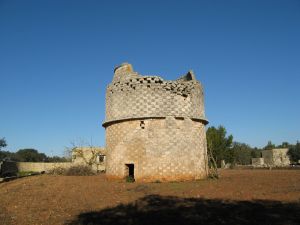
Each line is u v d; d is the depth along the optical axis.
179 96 26.80
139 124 26.11
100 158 66.62
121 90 27.19
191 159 26.23
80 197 17.36
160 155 25.34
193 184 22.67
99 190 20.33
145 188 20.47
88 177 34.72
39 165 66.62
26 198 17.81
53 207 14.51
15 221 11.87
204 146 28.61
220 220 10.91
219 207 13.22
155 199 15.83
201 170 27.22
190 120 26.92
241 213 11.91
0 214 13.20
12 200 17.20
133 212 12.66
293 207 12.95
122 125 26.86
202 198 15.87
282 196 16.00
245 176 30.95
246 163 100.88
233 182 23.89
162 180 24.91
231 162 65.12
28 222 11.66
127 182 25.08
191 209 12.94
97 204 14.84
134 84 26.52
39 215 12.83
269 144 141.25
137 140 25.89
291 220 10.69
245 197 15.88
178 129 26.12
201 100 28.88
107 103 29.08
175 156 25.53
